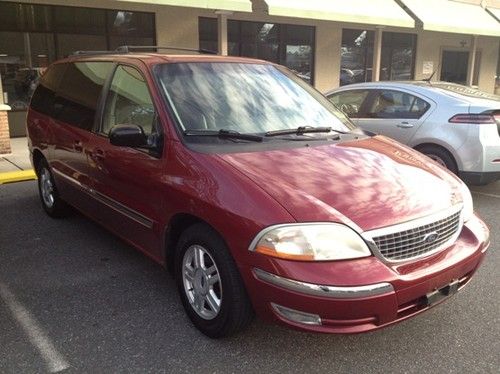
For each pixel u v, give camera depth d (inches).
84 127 179.6
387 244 111.8
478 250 128.8
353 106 295.7
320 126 160.1
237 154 130.9
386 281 107.5
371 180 125.7
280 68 181.2
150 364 119.9
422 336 132.4
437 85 287.7
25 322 138.1
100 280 163.5
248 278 113.0
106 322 138.2
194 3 390.9
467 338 131.7
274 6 454.3
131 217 154.2
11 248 190.5
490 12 766.5
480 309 146.6
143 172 143.3
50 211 223.3
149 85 150.2
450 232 126.0
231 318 120.0
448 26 626.5
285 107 161.3
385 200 118.6
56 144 199.2
